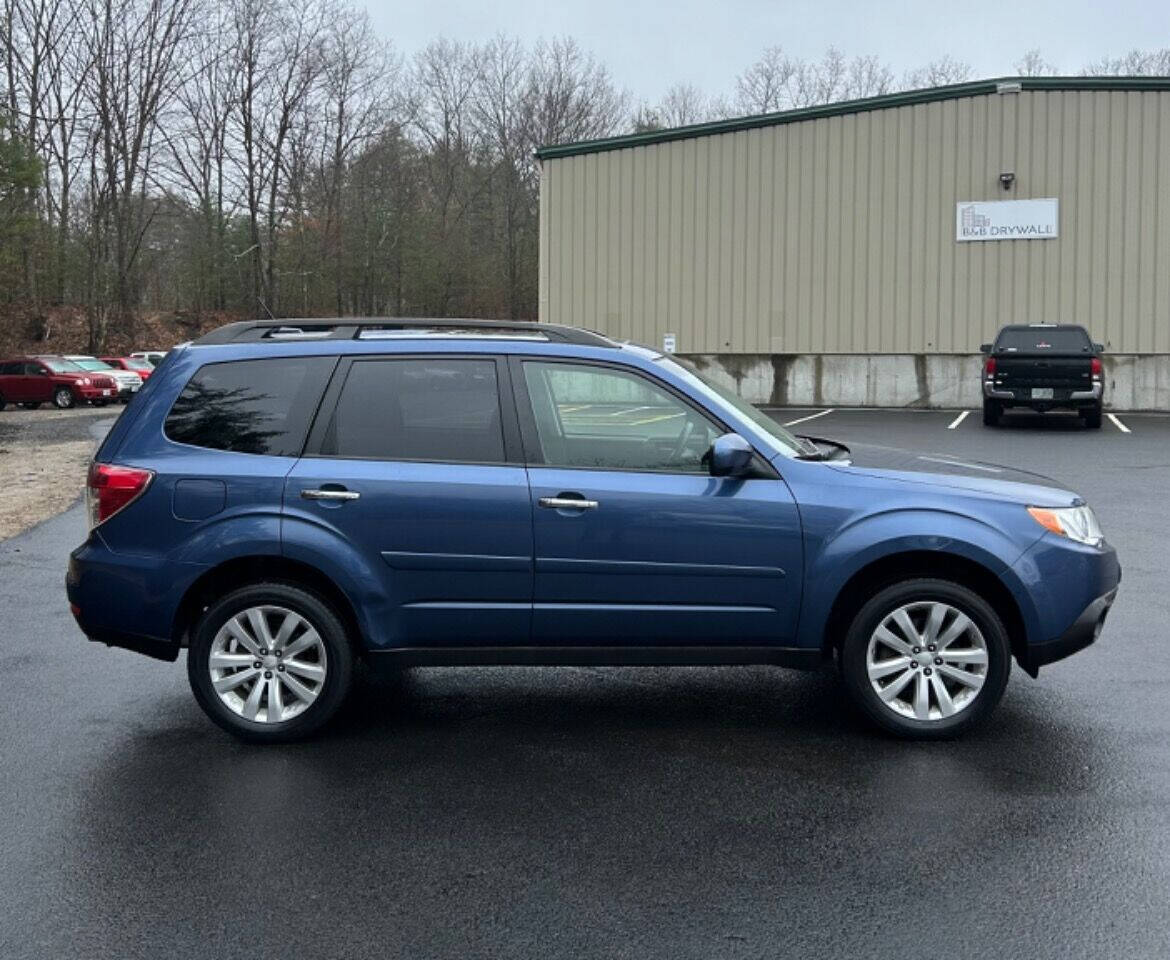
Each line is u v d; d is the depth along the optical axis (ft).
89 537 16.71
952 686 16.37
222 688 16.44
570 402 16.46
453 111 216.33
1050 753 15.79
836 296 91.61
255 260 180.96
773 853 12.73
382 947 10.73
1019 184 86.48
